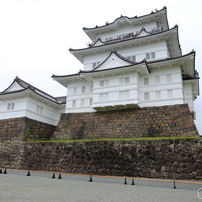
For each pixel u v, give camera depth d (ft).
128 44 92.38
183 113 67.46
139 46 92.27
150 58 88.38
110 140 58.49
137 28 104.63
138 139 55.72
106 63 83.41
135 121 73.87
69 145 63.82
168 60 74.43
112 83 80.94
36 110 92.32
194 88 88.58
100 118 81.51
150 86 78.74
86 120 84.02
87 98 90.84
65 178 47.34
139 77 81.82
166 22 104.47
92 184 38.01
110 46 94.73
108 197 25.76
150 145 53.47
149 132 69.00
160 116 70.90
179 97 72.59
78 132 82.02
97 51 99.14
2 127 88.17
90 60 101.09
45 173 57.47
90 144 60.64
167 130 66.80
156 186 37.68
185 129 63.82
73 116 88.17
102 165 56.49
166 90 75.72
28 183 36.17
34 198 23.36
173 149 50.93
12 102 91.09
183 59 72.33
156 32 89.61
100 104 79.82
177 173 48.39
